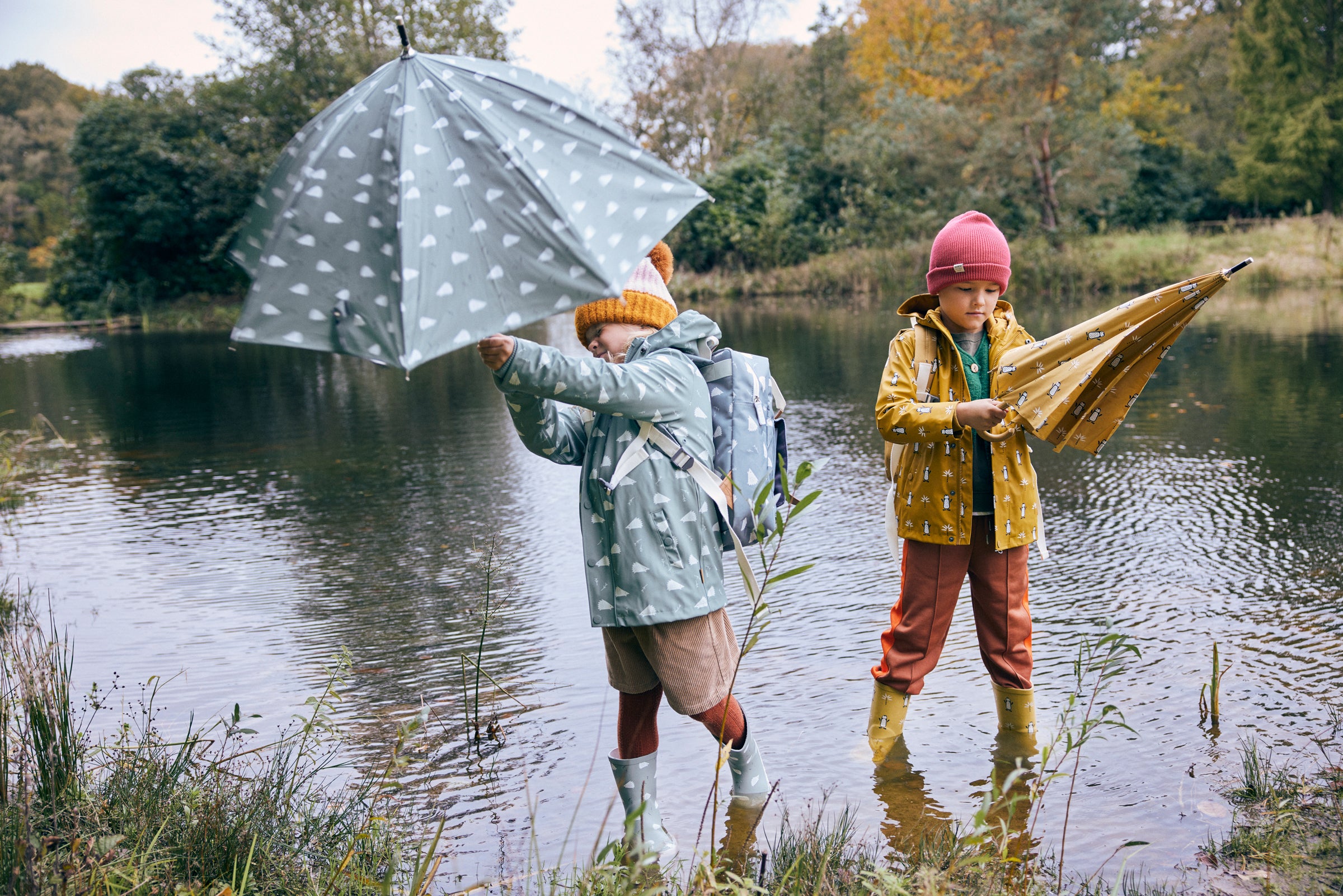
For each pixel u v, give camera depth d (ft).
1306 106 95.91
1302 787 8.26
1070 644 11.95
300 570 16.56
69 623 13.96
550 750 9.86
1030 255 71.56
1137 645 11.70
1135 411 27.53
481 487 22.54
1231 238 75.36
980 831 6.62
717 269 98.78
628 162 6.71
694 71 122.11
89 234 110.11
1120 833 7.82
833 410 30.40
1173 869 7.25
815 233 97.09
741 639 12.76
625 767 8.30
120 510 21.39
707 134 123.85
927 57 102.58
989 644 9.72
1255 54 99.25
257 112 106.73
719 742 7.84
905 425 9.17
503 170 6.26
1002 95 84.23
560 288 6.13
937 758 9.37
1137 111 115.44
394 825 8.40
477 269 6.07
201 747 9.81
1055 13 79.97
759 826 8.28
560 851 8.00
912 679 9.64
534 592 15.05
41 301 121.90
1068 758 9.16
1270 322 47.65
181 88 111.45
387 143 6.26
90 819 7.43
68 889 6.20
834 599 14.19
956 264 9.29
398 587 15.48
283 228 6.19
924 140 87.66
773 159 105.91
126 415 36.06
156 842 7.14
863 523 18.34
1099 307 59.00
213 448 28.86
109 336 85.97
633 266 6.32
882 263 82.64
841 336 52.60
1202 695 9.86
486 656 12.48
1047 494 19.61
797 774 9.18
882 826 8.16
